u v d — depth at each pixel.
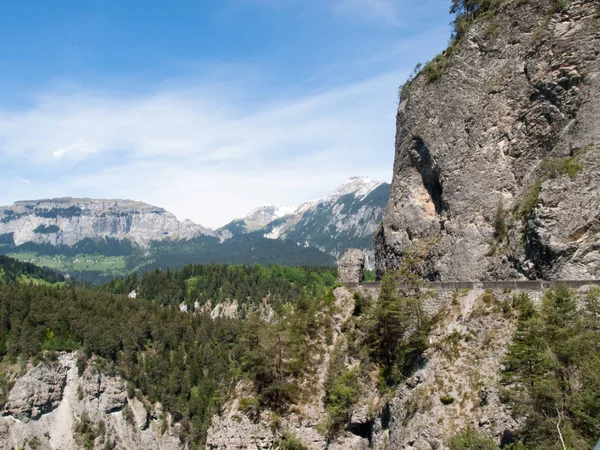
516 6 57.75
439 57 66.12
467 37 61.22
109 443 152.75
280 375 53.75
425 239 60.34
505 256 49.12
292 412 51.50
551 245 43.12
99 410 157.88
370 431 48.81
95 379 160.62
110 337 170.25
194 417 155.25
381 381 49.88
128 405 161.62
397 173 67.56
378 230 70.81
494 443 35.25
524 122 53.78
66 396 157.88
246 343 57.97
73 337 169.62
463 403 39.78
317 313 58.81
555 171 45.53
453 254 54.44
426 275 57.50
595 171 43.31
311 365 54.69
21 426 148.25
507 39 57.69
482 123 56.59
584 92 48.22
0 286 197.25
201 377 167.12
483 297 45.06
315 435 49.81
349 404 49.50
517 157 53.59
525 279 46.12
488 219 53.06
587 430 31.31
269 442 50.28
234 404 53.91
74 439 151.88
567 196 43.78
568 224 43.06
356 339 54.03
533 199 47.50
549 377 34.06
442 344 44.75
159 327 184.38
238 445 50.47
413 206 62.81
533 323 35.94
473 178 55.44
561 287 36.72
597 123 46.12
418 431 40.81
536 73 53.19
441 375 42.56
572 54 50.25
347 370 51.94
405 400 43.88
